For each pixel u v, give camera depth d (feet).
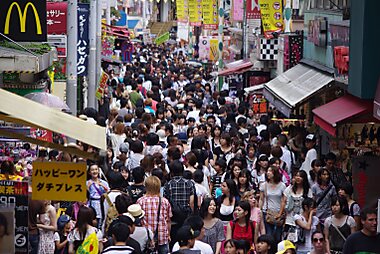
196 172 72.84
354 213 65.36
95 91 138.41
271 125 107.14
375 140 90.84
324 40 112.47
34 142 37.60
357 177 74.74
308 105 116.37
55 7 105.40
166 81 183.73
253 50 173.68
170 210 64.49
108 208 63.10
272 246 58.13
